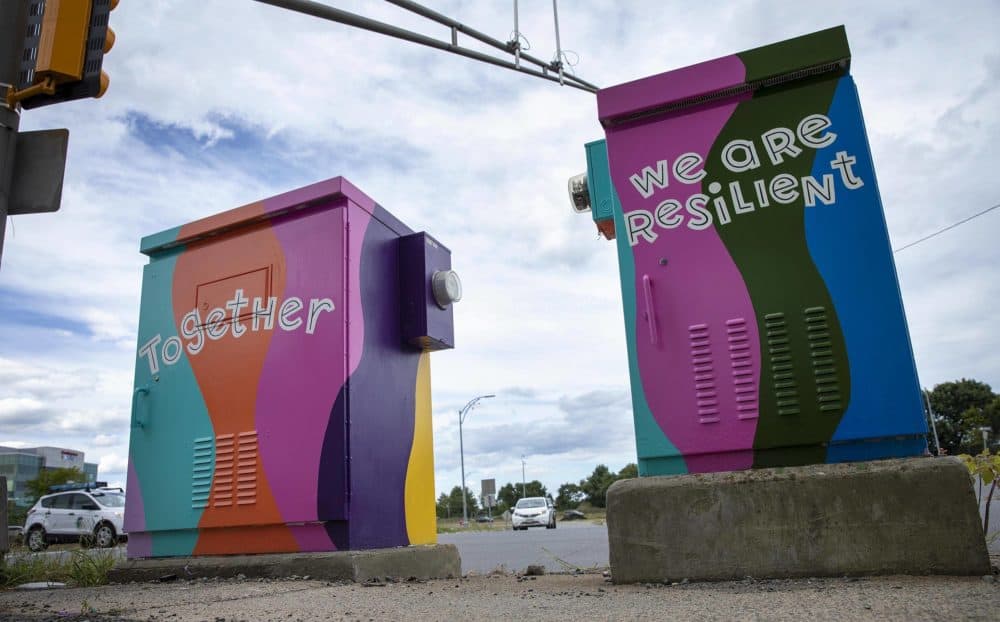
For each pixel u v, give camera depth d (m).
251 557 4.57
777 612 2.21
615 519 3.39
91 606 3.14
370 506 4.69
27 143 3.88
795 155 3.69
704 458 3.54
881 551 3.01
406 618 2.52
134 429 5.34
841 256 3.52
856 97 3.65
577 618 2.33
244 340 5.05
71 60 3.59
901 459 3.17
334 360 4.66
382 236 5.35
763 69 3.74
